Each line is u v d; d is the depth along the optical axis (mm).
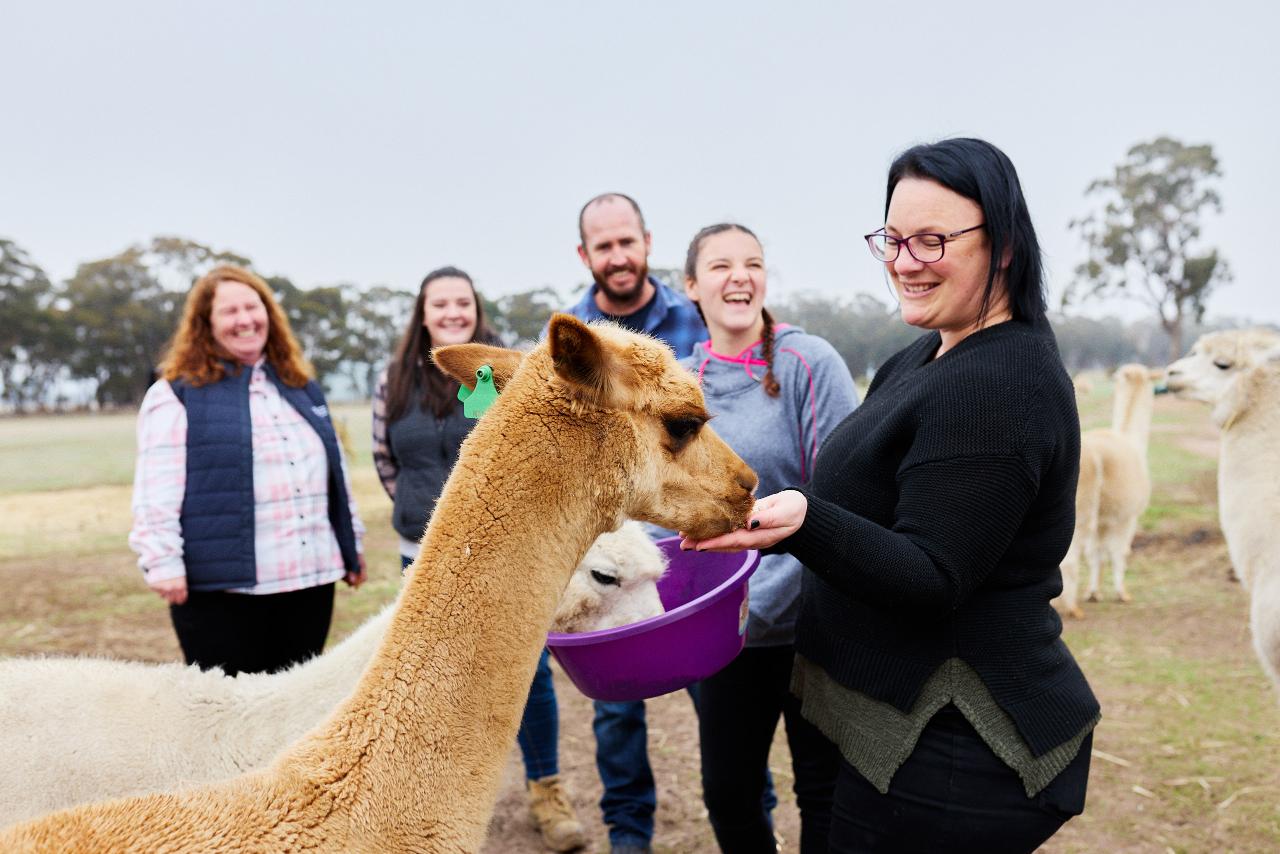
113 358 58062
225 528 3969
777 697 3352
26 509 16062
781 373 3418
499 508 2137
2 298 55094
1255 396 5172
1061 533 2346
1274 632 4812
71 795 2771
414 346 4496
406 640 2064
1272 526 4961
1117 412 9234
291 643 4363
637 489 2330
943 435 2203
